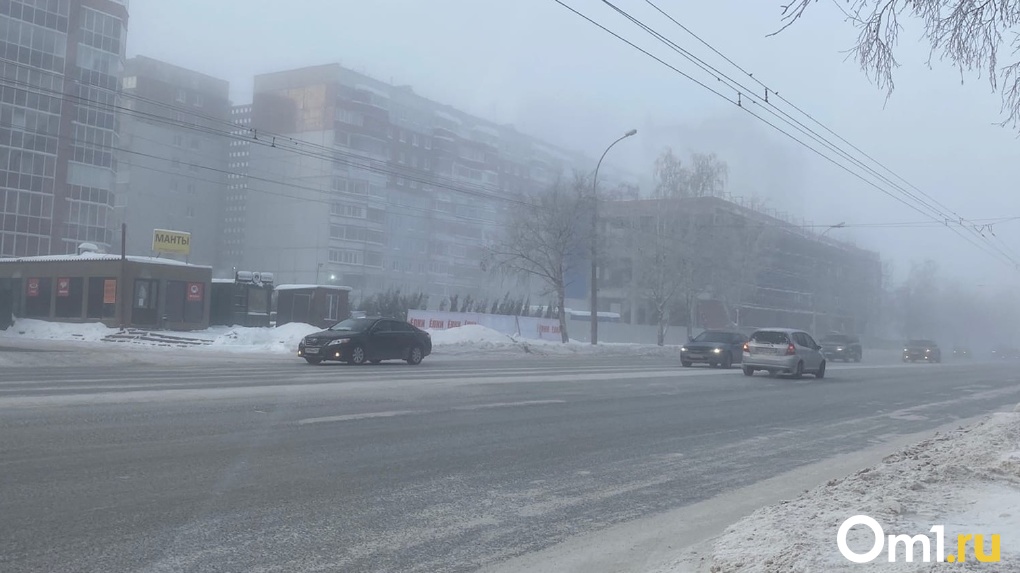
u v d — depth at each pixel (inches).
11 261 1701.5
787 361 1070.4
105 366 896.3
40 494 284.7
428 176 3599.9
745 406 701.3
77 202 2807.6
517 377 869.2
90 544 235.0
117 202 3479.3
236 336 1365.7
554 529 280.2
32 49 2669.8
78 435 394.6
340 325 1035.9
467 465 379.2
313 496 304.7
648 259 2187.5
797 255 3324.3
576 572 235.6
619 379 917.2
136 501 283.0
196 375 767.7
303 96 3417.8
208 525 260.1
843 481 340.8
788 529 251.3
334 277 3277.6
